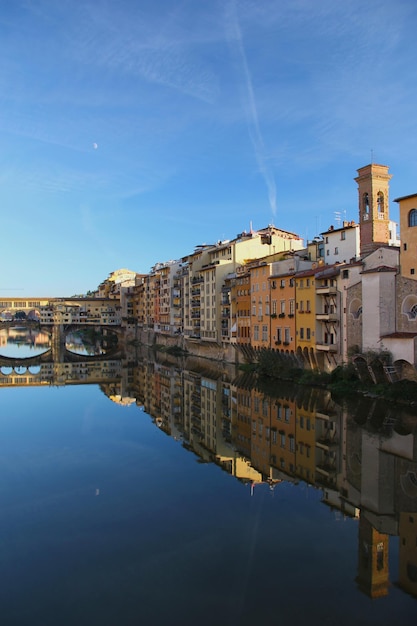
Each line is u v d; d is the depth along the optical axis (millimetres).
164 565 20156
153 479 31234
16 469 33656
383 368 52250
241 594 17844
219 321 100938
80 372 99312
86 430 45781
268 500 27203
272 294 77375
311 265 73438
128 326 185375
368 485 29047
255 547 21547
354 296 57531
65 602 17641
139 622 16391
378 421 42938
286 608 17016
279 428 44000
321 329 64625
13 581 19188
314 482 30031
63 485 30234
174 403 60031
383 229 65250
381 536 22578
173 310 134375
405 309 51594
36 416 52906
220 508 26156
